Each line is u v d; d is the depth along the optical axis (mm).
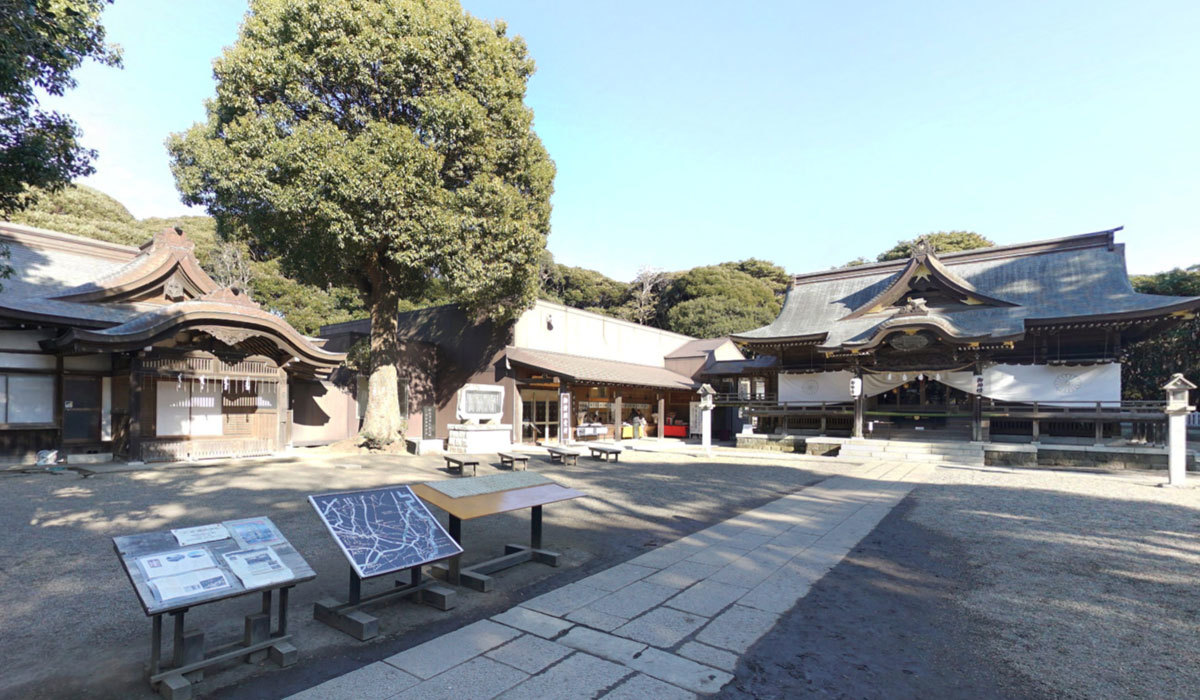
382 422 18406
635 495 11141
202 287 18062
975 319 19516
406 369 22750
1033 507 10047
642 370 28266
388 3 15469
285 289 33469
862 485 12906
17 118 6715
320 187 14305
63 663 3828
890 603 5234
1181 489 12164
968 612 5020
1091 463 16859
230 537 4012
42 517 8133
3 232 16453
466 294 17000
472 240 16047
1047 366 18422
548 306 24484
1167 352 27406
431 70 15742
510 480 6469
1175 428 12641
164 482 11500
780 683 3693
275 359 17312
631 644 4262
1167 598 5363
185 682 3348
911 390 22609
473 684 3594
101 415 15164
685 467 16281
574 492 6734
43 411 14250
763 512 9570
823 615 4918
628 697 3463
